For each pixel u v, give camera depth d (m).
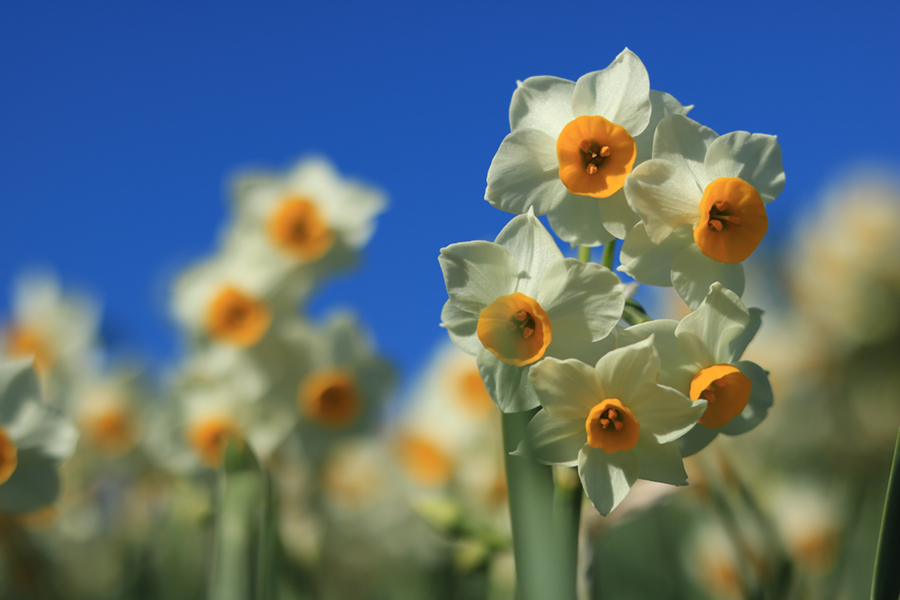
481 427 0.62
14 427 0.39
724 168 0.35
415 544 0.61
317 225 0.53
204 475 0.50
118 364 0.59
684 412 0.34
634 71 0.36
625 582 0.55
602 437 0.34
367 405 0.52
